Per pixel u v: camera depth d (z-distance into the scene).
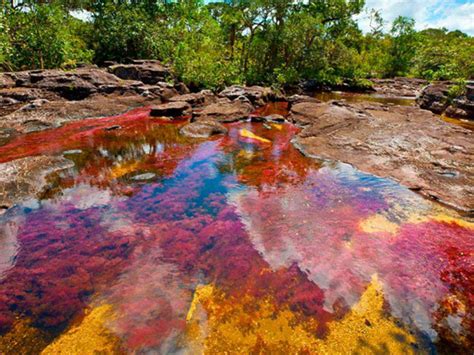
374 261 3.91
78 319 3.08
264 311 3.18
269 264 3.88
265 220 4.88
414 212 5.08
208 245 4.26
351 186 6.08
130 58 21.83
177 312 3.15
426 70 35.09
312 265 3.85
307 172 6.84
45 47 16.23
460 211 5.11
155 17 26.97
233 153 8.13
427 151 7.64
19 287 3.51
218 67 19.56
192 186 6.11
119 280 3.60
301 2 29.50
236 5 23.41
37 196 5.54
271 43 24.73
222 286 3.52
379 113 11.94
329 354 2.72
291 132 10.41
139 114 12.74
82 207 5.24
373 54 40.25
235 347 2.78
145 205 5.34
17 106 11.55
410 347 2.79
